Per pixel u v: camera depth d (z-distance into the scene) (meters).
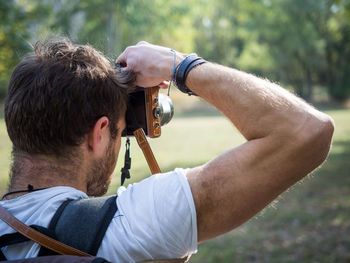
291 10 32.72
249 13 35.44
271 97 0.93
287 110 0.91
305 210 5.89
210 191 0.89
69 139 0.93
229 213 0.90
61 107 0.90
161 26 18.14
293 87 41.75
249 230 5.11
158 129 1.14
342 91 37.62
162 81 1.07
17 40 12.39
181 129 19.98
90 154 0.97
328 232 4.93
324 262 4.07
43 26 13.98
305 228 5.12
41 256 0.84
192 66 1.01
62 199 0.90
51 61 0.93
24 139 0.93
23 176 0.95
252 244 4.61
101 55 1.01
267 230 5.09
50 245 0.83
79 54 0.95
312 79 41.19
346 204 6.12
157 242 0.87
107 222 0.87
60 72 0.92
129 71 1.05
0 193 4.14
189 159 10.66
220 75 0.98
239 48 42.62
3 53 12.99
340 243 4.55
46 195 0.91
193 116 30.50
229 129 19.22
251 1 34.00
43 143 0.92
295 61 38.78
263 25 34.66
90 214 0.87
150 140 15.44
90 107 0.93
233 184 0.89
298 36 34.28
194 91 1.02
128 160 1.14
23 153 0.95
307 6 31.59
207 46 39.97
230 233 5.01
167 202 0.88
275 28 34.59
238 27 37.88
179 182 0.90
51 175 0.94
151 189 0.91
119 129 1.02
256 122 0.92
